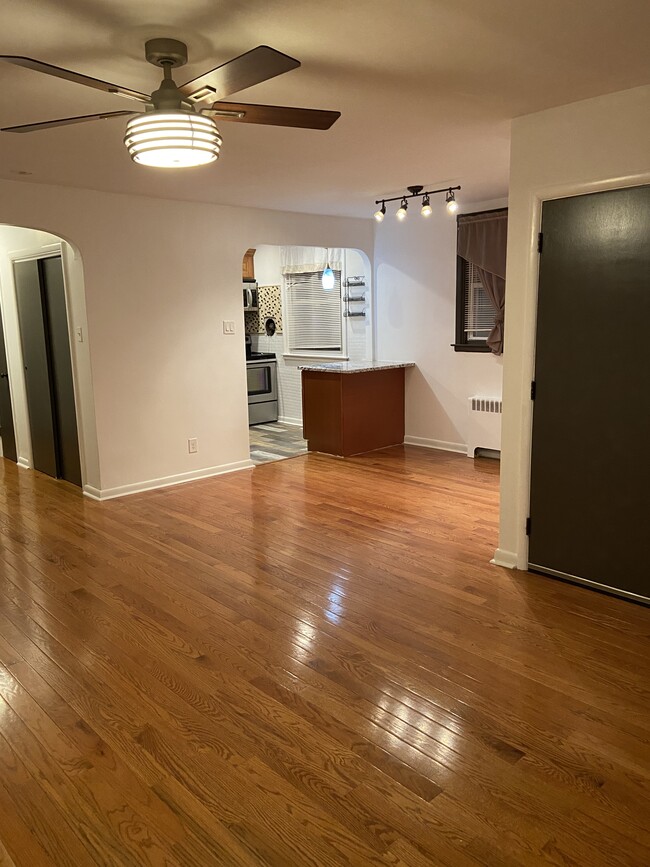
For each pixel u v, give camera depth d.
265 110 2.18
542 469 3.40
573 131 3.00
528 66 2.51
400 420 6.87
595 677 2.53
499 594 3.27
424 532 4.21
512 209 3.29
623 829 1.79
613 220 2.95
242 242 5.70
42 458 5.98
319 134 3.36
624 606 3.12
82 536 4.22
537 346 3.31
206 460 5.71
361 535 4.16
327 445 6.49
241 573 3.58
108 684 2.54
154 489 5.34
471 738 2.18
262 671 2.61
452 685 2.49
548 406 3.32
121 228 4.91
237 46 2.26
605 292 3.03
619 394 3.05
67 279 4.99
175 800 1.92
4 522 4.54
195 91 2.03
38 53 2.30
